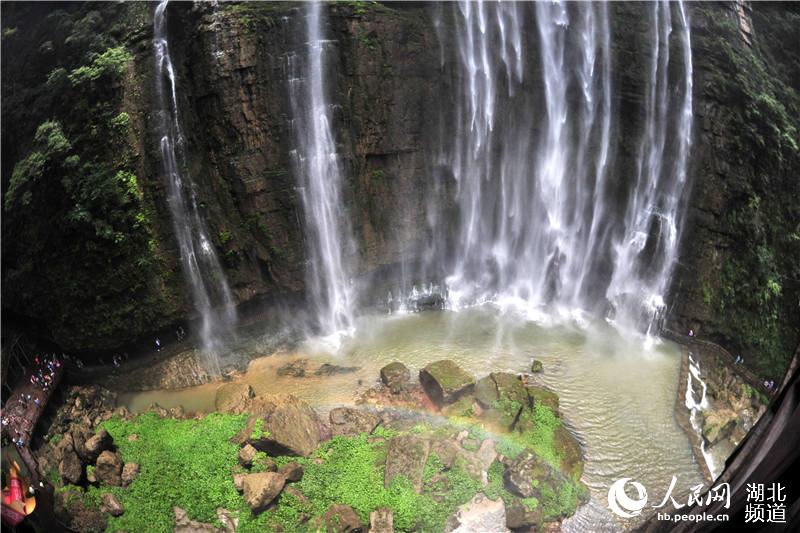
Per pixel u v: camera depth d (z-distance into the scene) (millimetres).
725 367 21156
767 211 21641
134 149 19797
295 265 22219
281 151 21312
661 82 22391
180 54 20250
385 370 20062
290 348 22141
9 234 20344
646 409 19031
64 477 15688
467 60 22734
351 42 21344
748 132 21500
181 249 20797
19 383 18922
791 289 21156
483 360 21281
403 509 14594
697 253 22453
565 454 16734
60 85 20141
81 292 19766
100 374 20297
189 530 14727
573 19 22656
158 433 17812
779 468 7473
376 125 22531
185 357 20922
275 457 16438
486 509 14789
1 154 21703
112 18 20688
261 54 20297
